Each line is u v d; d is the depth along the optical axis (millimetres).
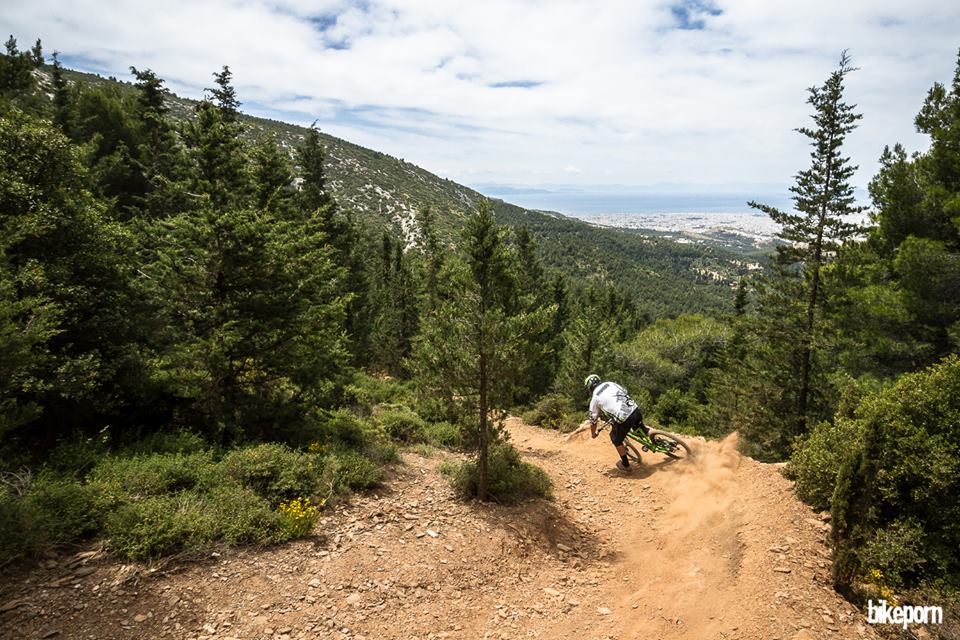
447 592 5008
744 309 38156
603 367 21922
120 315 9078
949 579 4812
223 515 5520
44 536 4523
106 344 8852
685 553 5828
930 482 5418
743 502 6793
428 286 23094
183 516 5234
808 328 17609
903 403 6262
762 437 19094
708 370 31188
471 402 7352
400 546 5773
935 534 5176
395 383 23078
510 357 7070
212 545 5113
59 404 7977
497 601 4977
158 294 9172
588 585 5387
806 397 18422
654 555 5965
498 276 7242
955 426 5828
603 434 12305
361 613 4461
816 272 17219
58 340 8336
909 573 5027
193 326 9211
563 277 40469
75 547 4762
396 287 34344
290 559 5164
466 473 7832
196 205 14688
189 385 8930
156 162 23719
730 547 5680
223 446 8516
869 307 14383
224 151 15516
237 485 6340
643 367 32062
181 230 8922
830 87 16281
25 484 5324
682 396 29609
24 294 7578
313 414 10320
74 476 6086
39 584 4180
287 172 20938
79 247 8914
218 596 4387
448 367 7172
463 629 4453
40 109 25469
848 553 4688
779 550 5336
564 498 7992
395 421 12016
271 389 9953
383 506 6898
